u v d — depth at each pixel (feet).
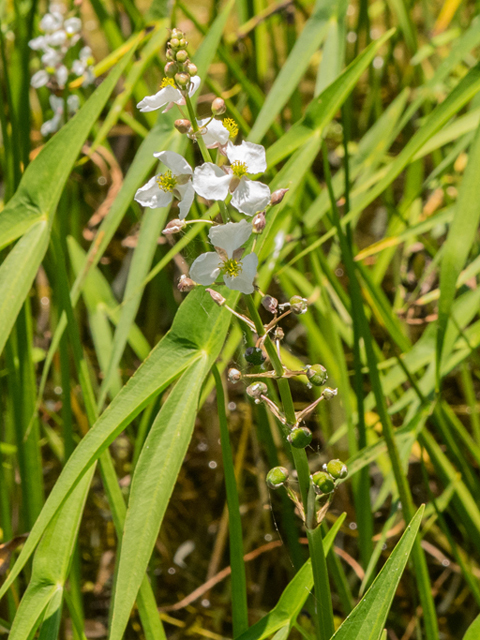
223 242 1.88
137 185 2.43
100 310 3.00
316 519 2.00
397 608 3.35
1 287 2.15
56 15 3.14
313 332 3.02
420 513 2.00
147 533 1.98
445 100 2.30
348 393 2.77
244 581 2.26
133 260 2.44
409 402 2.84
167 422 2.02
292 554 2.95
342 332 3.12
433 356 2.66
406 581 3.36
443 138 2.62
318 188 3.17
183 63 1.91
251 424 3.51
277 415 1.97
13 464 3.12
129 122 3.21
